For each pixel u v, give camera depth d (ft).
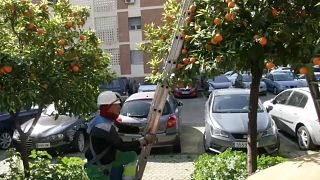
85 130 41.14
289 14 13.08
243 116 35.70
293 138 41.16
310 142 35.58
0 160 36.86
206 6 13.52
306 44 12.09
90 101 20.11
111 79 20.86
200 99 87.66
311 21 12.14
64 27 19.47
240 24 13.26
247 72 15.89
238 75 15.72
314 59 11.46
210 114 36.94
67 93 19.01
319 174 8.28
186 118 59.62
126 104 36.78
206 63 13.21
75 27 20.36
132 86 90.89
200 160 22.25
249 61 14.46
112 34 121.39
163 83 14.32
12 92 16.92
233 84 86.63
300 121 36.78
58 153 38.40
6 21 19.01
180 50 14.05
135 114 35.55
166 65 14.20
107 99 15.15
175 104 39.83
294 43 12.55
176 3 17.25
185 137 44.06
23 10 18.98
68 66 19.16
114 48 121.60
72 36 19.52
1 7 18.76
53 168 20.45
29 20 19.20
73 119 40.22
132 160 15.33
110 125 14.96
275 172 9.31
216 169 19.84
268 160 20.31
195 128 49.39
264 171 9.76
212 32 13.14
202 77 14.05
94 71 20.12
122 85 76.69
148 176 30.22
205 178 19.99
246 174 18.58
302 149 36.63
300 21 12.69
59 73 18.42
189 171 31.17
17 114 20.57
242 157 20.58
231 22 13.11
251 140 17.12
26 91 16.93
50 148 37.68
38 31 18.65
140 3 119.34
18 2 18.84
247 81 62.03
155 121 14.75
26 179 19.66
